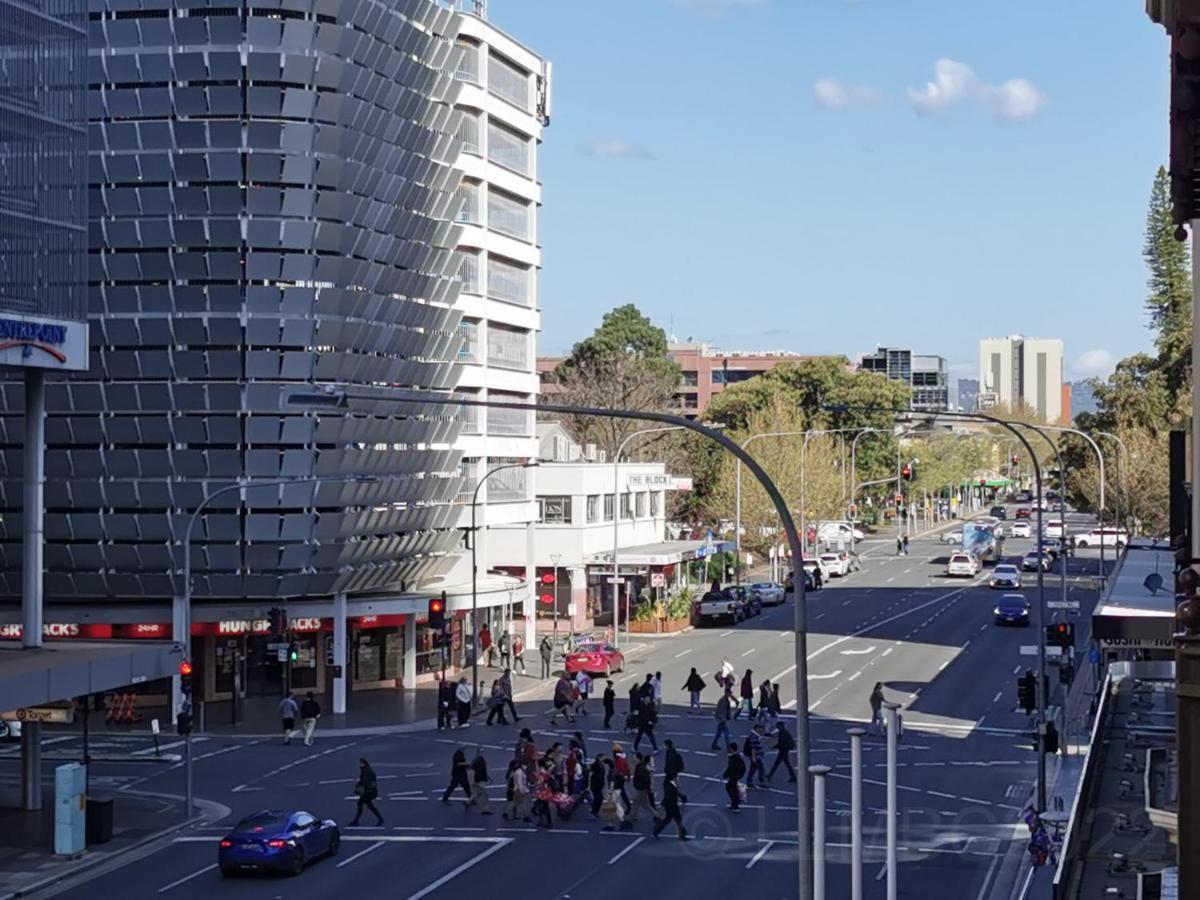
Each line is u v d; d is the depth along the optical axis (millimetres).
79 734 54906
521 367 84375
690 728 53438
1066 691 49594
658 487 100875
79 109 44781
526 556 81875
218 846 36062
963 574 114250
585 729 54125
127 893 32438
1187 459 38781
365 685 66625
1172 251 117438
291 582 59938
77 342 43906
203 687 62219
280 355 57219
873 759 46969
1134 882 15641
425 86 65438
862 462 152625
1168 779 20922
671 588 93250
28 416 42969
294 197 56625
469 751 50344
